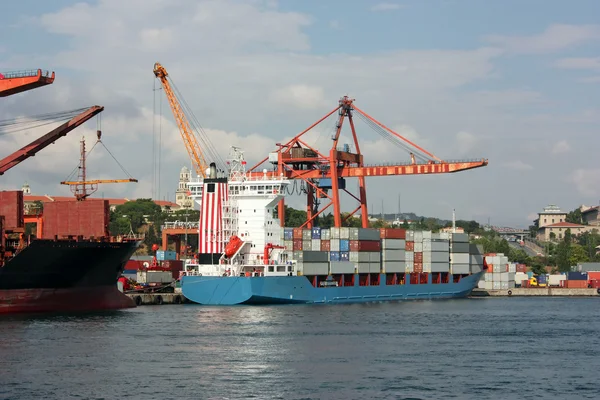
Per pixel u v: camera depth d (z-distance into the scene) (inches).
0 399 1895.9
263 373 2198.6
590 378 2204.7
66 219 3501.5
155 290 4352.9
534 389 2068.2
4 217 3213.6
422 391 2022.6
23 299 3216.0
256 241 4028.1
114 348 2527.1
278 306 3971.5
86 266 3339.1
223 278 3870.6
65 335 2753.4
